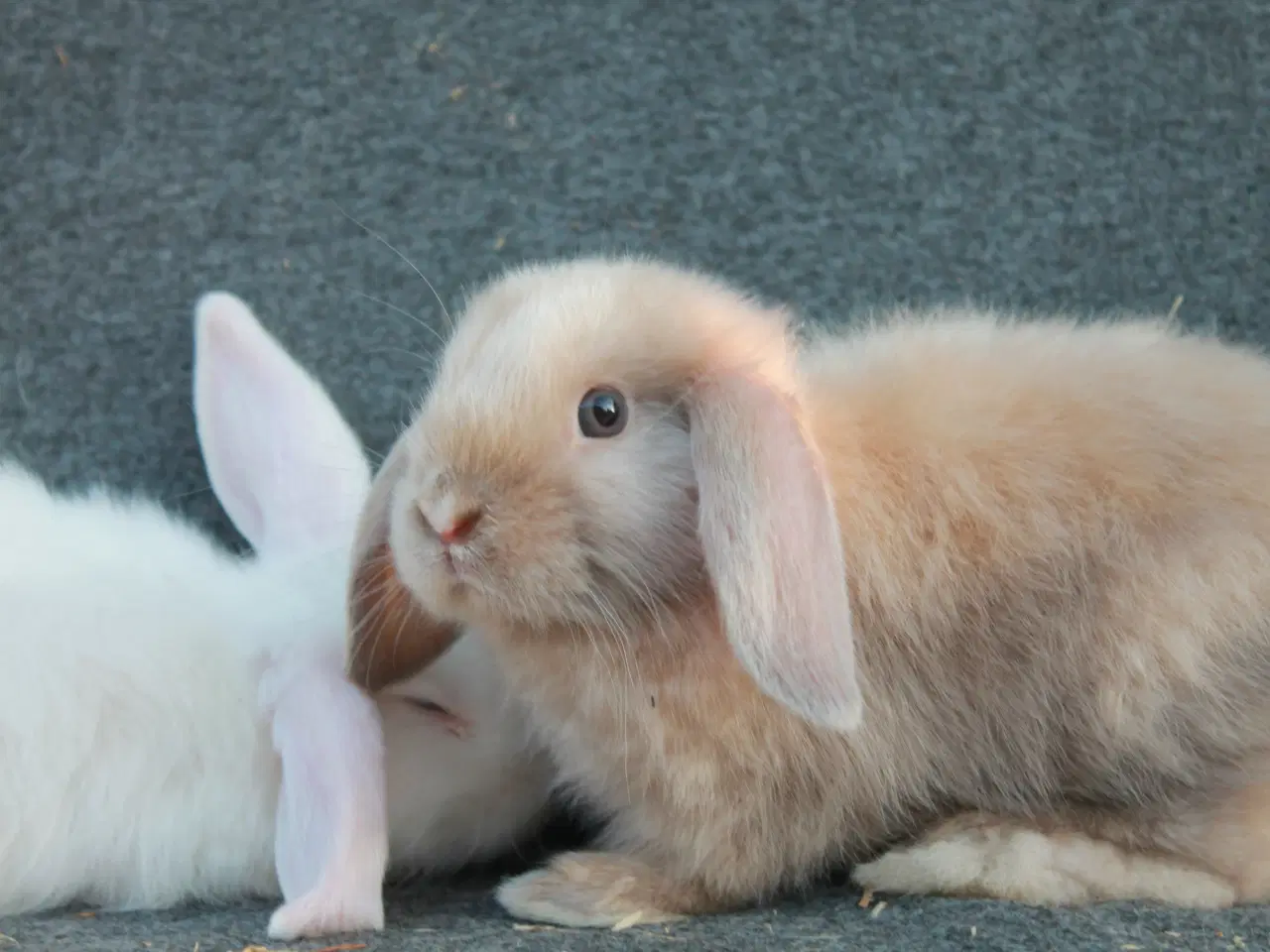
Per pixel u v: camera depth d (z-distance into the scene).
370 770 0.85
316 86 1.00
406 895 0.88
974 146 1.01
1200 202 1.02
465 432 0.83
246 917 0.86
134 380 1.00
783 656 0.81
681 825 0.85
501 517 0.82
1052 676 0.85
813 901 0.86
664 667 0.84
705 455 0.82
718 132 1.01
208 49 1.00
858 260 1.01
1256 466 0.85
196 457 1.00
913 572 0.85
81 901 0.88
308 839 0.85
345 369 1.01
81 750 0.87
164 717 0.88
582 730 0.86
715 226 1.01
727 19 1.01
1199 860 0.85
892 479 0.85
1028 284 1.02
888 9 1.01
